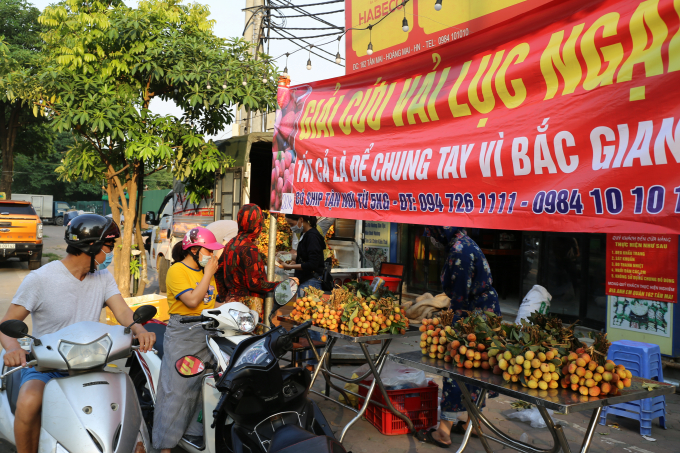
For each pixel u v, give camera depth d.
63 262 3.18
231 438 3.17
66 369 2.80
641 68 2.87
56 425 2.72
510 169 3.50
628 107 2.91
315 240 6.28
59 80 9.31
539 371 2.62
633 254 6.00
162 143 9.55
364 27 9.45
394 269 9.55
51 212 45.03
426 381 4.62
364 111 4.80
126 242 10.24
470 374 2.92
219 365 3.27
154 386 4.07
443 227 4.37
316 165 5.38
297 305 4.54
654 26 2.84
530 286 8.55
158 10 10.20
